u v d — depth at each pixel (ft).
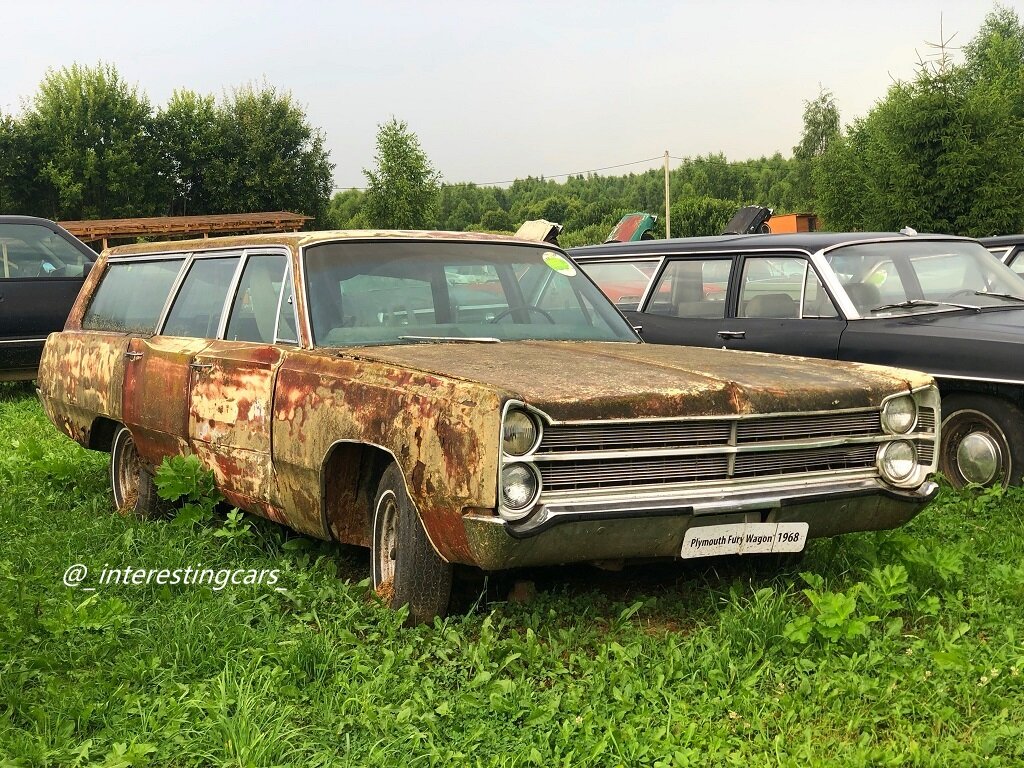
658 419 12.58
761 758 10.31
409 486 12.82
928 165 89.45
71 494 22.15
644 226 69.92
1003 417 20.81
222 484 17.21
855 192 141.18
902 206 89.56
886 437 14.26
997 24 222.28
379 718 10.93
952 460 21.75
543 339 16.92
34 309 40.29
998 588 14.90
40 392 23.41
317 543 17.20
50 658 12.35
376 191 171.22
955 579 15.06
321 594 14.42
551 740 10.70
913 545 15.64
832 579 15.24
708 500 12.81
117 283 22.13
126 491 21.08
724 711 11.37
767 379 13.70
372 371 14.01
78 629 13.41
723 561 16.06
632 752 10.30
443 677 12.03
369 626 13.44
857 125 144.25
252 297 17.43
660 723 11.04
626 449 12.53
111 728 10.98
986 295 24.00
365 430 13.62
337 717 11.07
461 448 12.10
